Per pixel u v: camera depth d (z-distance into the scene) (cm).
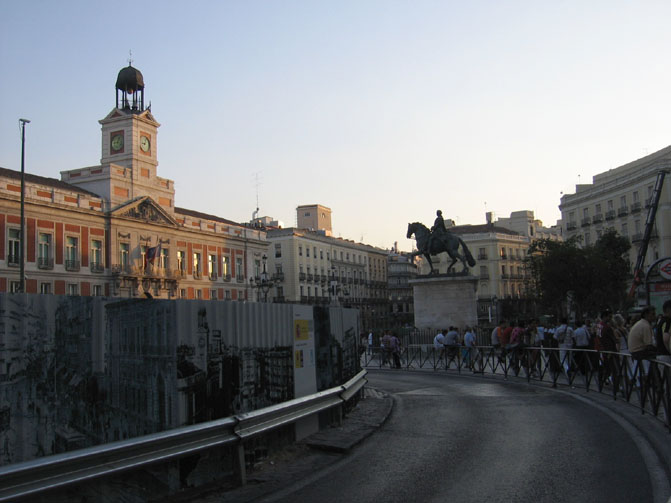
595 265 5806
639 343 1311
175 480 788
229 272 8056
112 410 724
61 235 5694
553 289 6031
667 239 6694
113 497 685
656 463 897
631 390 1391
